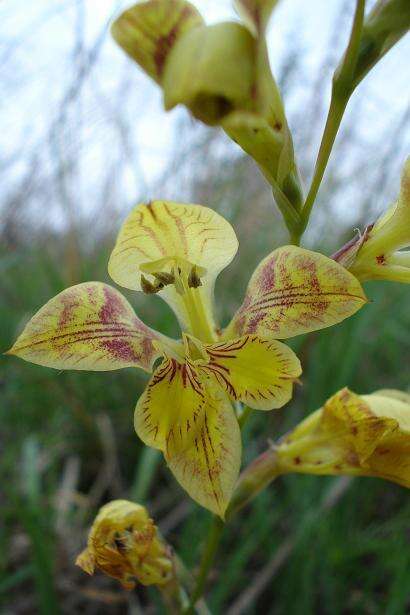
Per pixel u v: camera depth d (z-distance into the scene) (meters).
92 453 0.20
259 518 0.16
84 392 0.21
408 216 0.10
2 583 0.15
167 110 0.07
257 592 0.15
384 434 0.10
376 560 0.17
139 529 0.11
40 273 0.26
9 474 0.19
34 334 0.09
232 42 0.07
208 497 0.09
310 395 0.19
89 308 0.09
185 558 0.16
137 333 0.10
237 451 0.09
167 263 0.10
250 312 0.09
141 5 0.08
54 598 0.14
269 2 0.07
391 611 0.14
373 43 0.08
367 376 0.21
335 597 0.16
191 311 0.10
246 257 0.26
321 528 0.16
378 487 0.19
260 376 0.09
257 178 0.27
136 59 0.08
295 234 0.09
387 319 0.23
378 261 0.10
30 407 0.21
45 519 0.17
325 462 0.11
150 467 0.17
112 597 0.15
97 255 0.27
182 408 0.09
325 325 0.09
